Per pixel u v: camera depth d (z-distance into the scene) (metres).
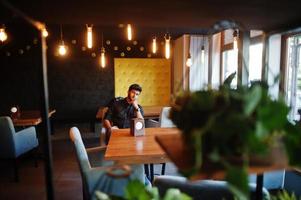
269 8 0.83
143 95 6.56
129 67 6.47
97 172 1.63
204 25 1.07
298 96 3.09
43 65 0.91
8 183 2.99
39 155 3.78
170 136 0.85
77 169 3.40
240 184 0.53
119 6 0.81
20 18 0.85
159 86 6.64
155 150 1.91
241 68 1.11
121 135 2.40
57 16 0.91
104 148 2.42
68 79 6.29
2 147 2.97
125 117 3.08
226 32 4.37
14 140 2.97
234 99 0.59
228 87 0.75
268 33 1.04
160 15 0.93
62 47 4.34
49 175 0.93
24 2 0.76
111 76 6.41
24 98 6.11
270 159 0.60
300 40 3.05
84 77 6.34
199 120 0.60
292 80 3.06
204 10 0.86
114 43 6.28
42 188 2.84
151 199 0.88
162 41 5.73
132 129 2.38
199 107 0.61
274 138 0.58
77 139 1.89
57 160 3.77
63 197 2.64
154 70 6.55
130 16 0.93
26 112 4.29
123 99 3.15
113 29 4.56
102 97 6.45
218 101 0.61
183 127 0.65
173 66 5.95
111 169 0.88
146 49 6.40
